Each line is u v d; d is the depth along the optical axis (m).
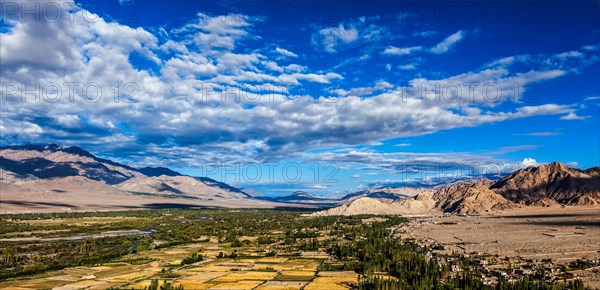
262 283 163.38
